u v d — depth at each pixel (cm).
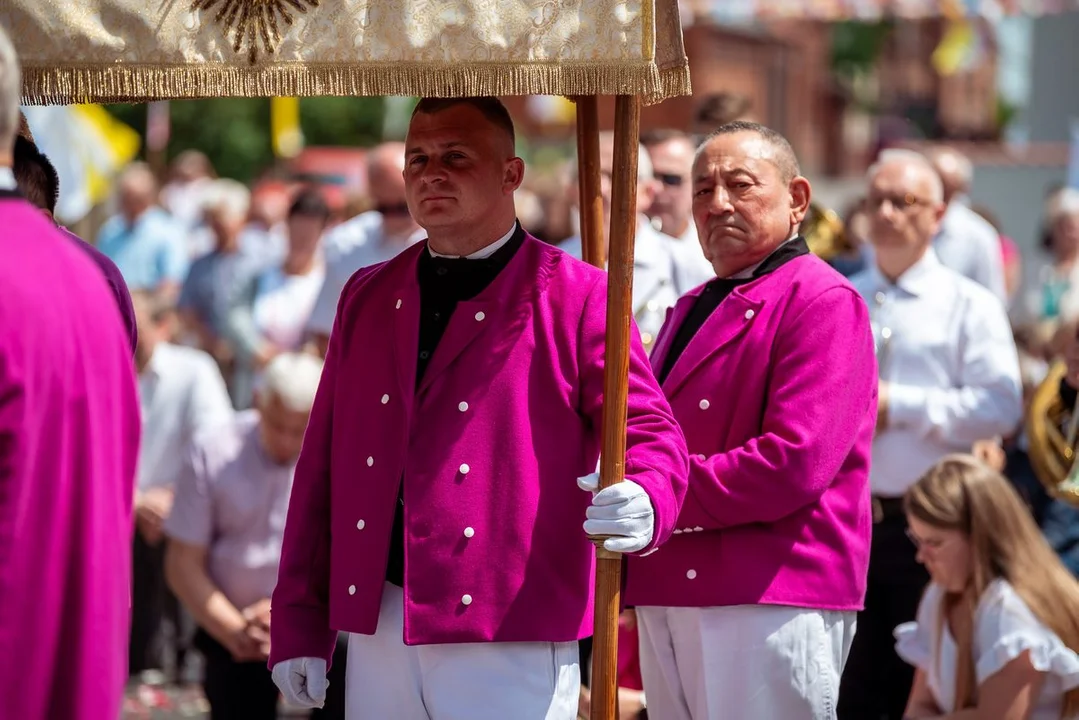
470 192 984
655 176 1605
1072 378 1452
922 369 1609
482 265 998
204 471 1638
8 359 723
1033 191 4397
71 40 920
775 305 1116
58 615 743
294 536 1041
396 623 989
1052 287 2900
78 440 750
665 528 952
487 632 955
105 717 755
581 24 920
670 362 1169
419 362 995
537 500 967
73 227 3769
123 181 3472
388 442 995
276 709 1678
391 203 2030
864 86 7212
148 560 2128
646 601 1113
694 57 6091
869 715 1591
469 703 965
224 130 5631
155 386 2055
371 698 1002
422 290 1009
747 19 3369
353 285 1055
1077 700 1338
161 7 921
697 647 1106
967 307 1614
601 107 3303
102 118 4053
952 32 6203
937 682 1409
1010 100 6456
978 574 1362
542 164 5388
